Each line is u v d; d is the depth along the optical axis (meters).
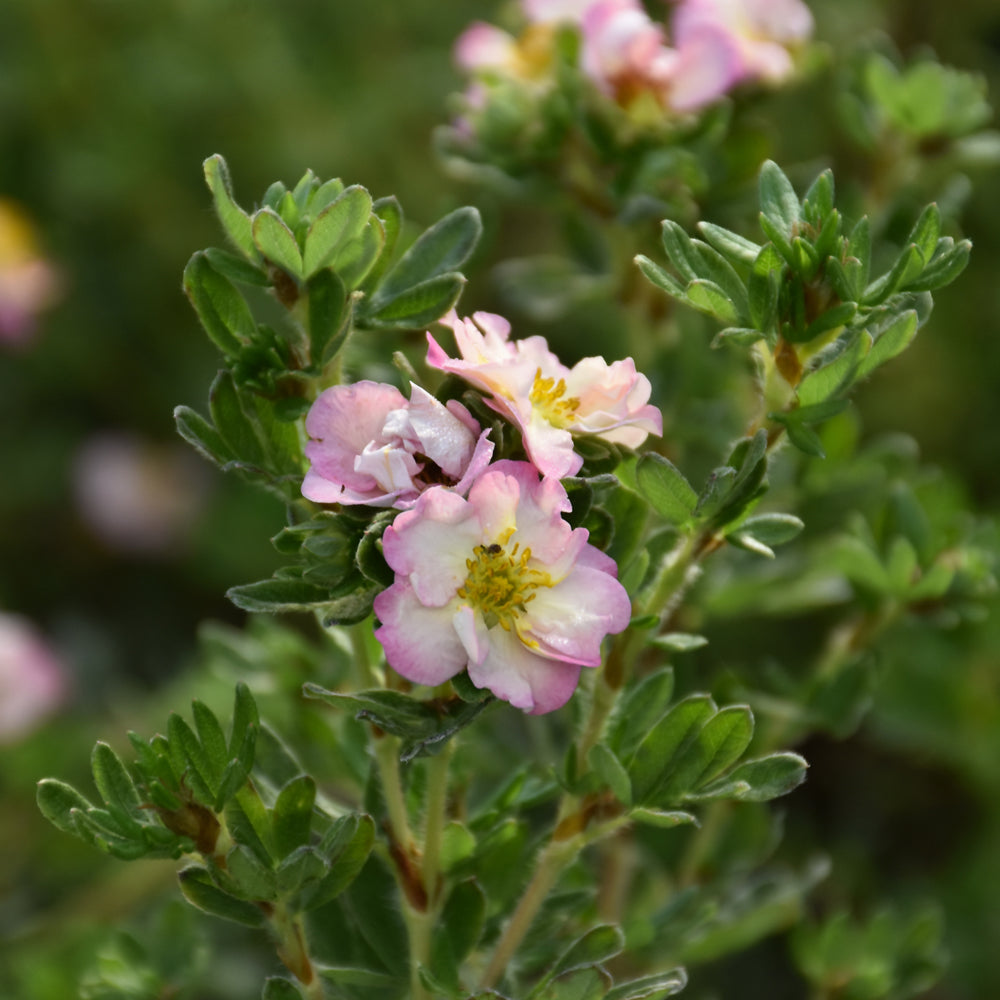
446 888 0.54
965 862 1.05
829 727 0.62
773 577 0.64
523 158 0.65
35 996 0.67
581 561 0.51
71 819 0.51
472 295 1.02
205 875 0.51
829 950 0.62
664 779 0.52
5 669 0.99
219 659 0.63
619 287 0.66
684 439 0.65
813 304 0.52
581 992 0.52
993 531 0.64
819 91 1.17
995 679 0.92
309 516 0.52
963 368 1.24
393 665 0.50
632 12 0.63
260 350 0.52
